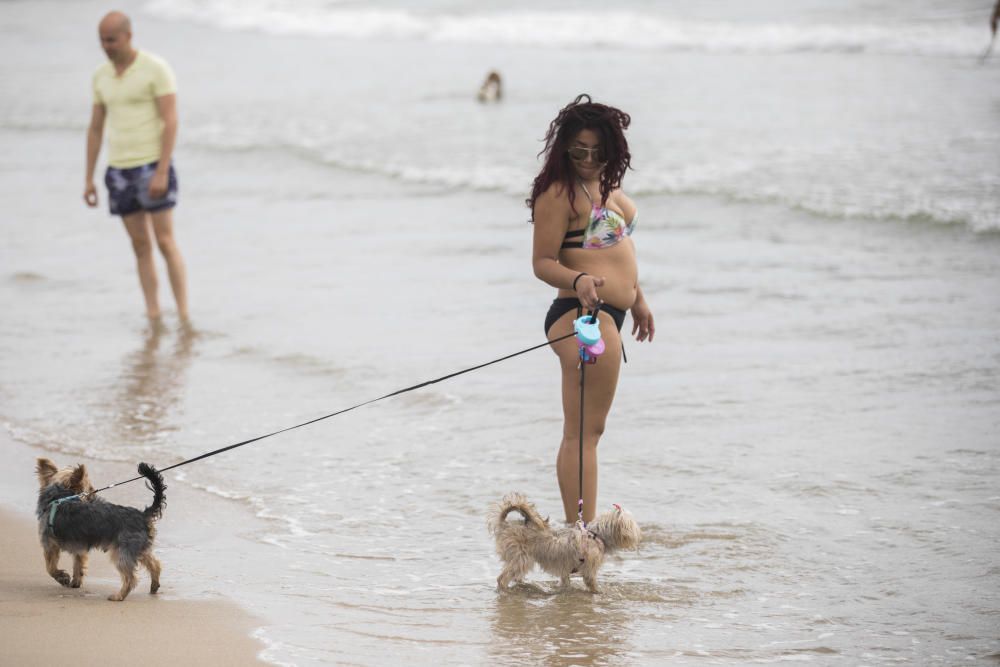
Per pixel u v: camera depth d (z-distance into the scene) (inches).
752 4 3422.7
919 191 1524.4
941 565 621.0
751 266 1288.1
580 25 3378.4
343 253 1409.9
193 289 1295.5
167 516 720.3
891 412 855.1
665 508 714.2
